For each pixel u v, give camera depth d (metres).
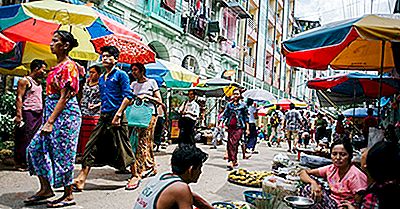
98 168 7.40
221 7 23.81
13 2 9.88
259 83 32.88
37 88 6.72
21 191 5.18
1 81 9.58
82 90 7.82
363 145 7.48
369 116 11.11
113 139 5.41
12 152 7.55
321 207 3.86
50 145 4.43
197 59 20.67
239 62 27.50
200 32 20.36
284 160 6.52
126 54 6.85
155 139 11.12
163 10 16.84
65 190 4.63
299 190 4.22
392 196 2.50
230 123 8.52
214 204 4.41
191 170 2.87
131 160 5.53
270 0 38.47
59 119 4.43
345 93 13.09
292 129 14.34
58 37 4.48
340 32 5.04
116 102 5.43
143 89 6.49
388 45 7.23
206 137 16.58
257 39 32.62
